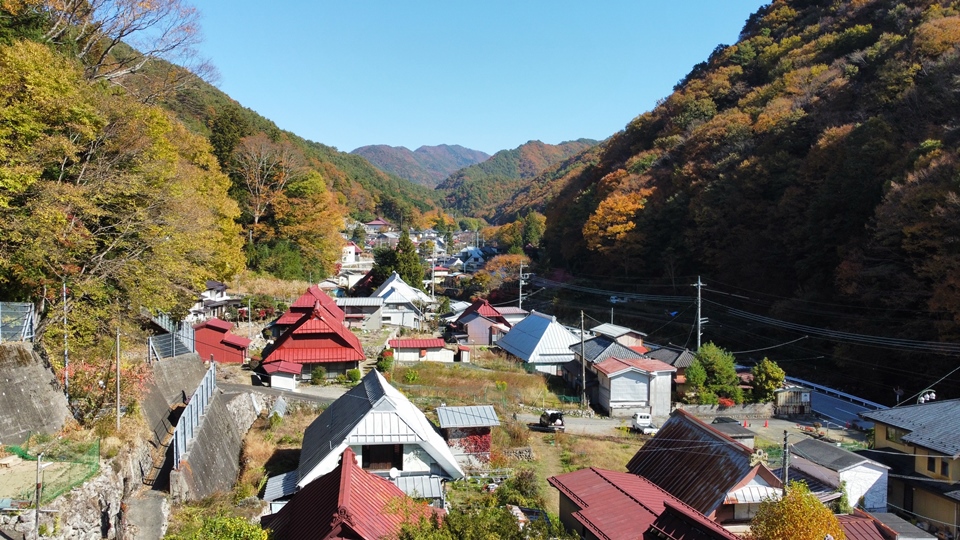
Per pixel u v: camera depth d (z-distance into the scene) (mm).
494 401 27219
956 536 17406
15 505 8547
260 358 29953
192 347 26094
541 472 20375
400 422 16312
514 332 39750
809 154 40344
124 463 11961
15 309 12828
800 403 29438
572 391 31844
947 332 26297
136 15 22281
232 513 12469
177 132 33625
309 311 34781
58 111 15156
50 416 12164
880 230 30766
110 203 17078
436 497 15461
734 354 39281
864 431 26078
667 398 29062
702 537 8742
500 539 9352
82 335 15703
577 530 13828
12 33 16953
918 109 36031
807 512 10445
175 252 18531
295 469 17375
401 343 34250
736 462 14812
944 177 27172
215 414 17562
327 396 25938
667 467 16406
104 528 10125
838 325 34062
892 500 19531
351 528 9461
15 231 13203
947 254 26406
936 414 20406
